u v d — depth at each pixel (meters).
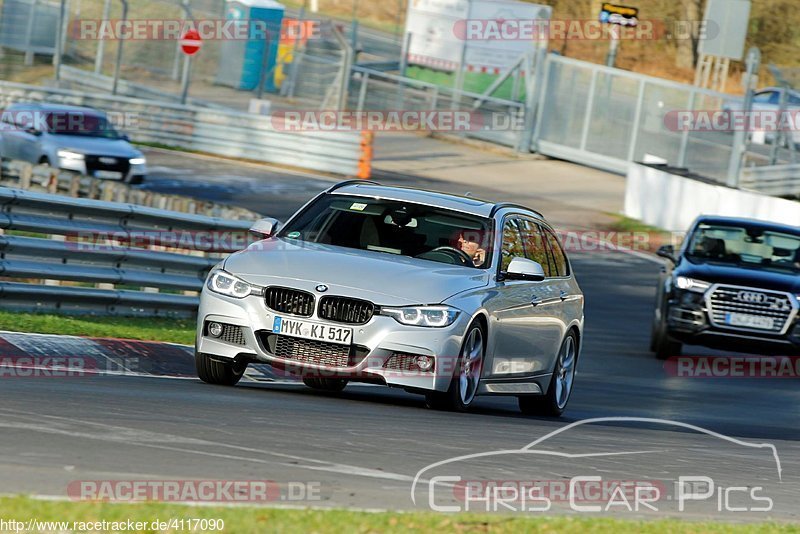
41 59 158.88
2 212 45.38
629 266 95.75
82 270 47.56
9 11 157.12
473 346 34.44
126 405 28.03
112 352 39.78
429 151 141.75
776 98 134.38
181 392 32.25
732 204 106.88
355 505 19.72
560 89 145.75
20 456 20.67
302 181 116.12
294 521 17.64
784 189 125.50
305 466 22.58
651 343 64.75
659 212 113.50
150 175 110.00
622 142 141.75
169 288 51.72
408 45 154.38
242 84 157.75
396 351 32.56
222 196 103.50
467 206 38.06
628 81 141.88
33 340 39.00
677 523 20.38
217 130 127.31
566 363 41.53
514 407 43.50
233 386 35.62
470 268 35.72
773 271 61.66
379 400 36.91
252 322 33.12
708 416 43.47
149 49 161.00
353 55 158.50
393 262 34.69
